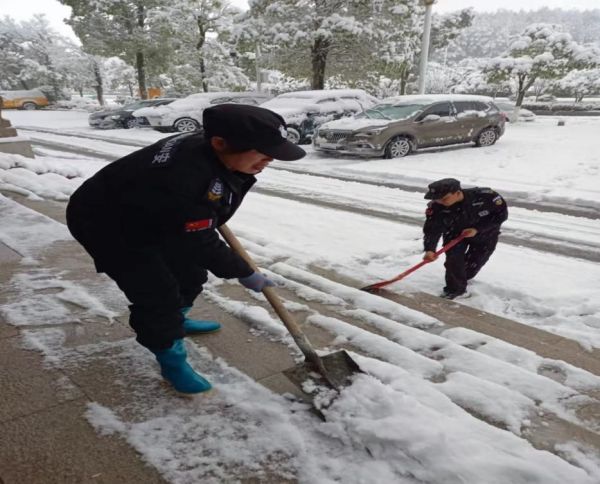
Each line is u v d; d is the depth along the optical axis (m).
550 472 1.59
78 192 1.88
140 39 27.11
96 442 1.79
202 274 2.28
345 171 10.01
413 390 2.05
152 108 17.52
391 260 4.63
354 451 1.73
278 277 3.50
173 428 1.87
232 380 2.19
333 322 2.76
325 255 4.62
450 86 46.81
